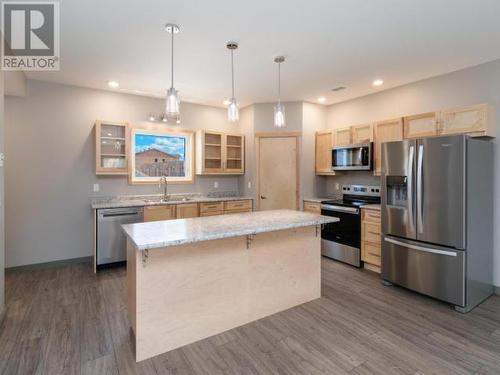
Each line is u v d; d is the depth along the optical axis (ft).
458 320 8.78
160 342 7.16
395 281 11.08
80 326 8.32
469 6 7.32
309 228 10.02
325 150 16.44
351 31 8.63
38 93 13.07
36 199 13.12
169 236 6.82
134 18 7.89
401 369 6.56
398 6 7.34
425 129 11.80
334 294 10.65
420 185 10.14
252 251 8.69
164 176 16.42
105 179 14.67
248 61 10.88
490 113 10.42
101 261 12.85
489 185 10.29
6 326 8.28
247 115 17.69
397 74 12.26
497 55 10.32
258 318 8.86
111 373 6.42
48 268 13.29
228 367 6.64
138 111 15.51
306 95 15.43
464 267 9.18
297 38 9.07
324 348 7.36
